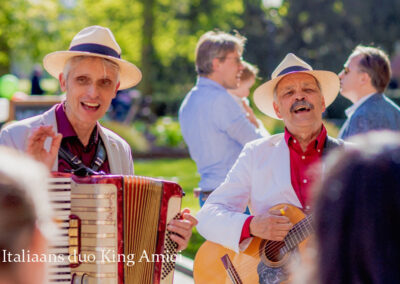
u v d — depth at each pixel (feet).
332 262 4.50
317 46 92.48
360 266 4.43
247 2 93.91
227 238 11.00
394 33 87.71
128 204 8.80
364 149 4.57
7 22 75.20
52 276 8.46
